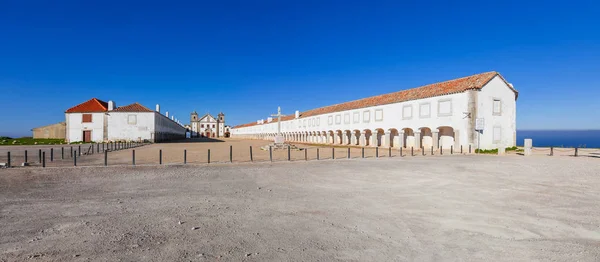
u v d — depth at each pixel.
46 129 59.72
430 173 12.52
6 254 4.34
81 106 49.50
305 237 5.14
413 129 31.72
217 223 5.87
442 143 29.94
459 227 5.66
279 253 4.46
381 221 6.04
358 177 11.62
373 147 36.06
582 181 10.47
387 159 18.97
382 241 4.97
